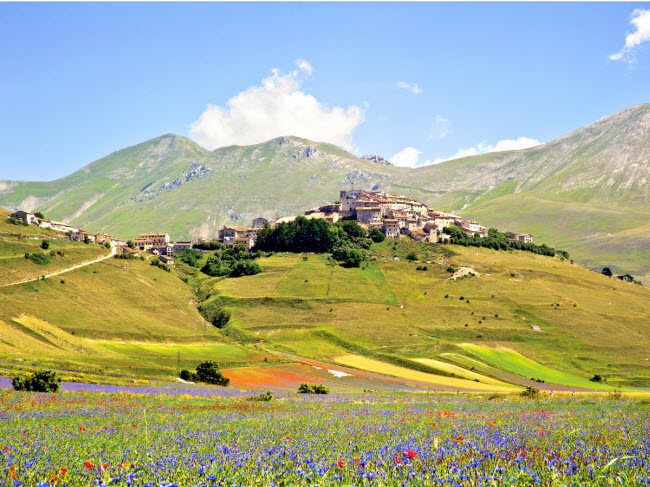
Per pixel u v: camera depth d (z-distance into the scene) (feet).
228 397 238.68
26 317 481.87
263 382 392.27
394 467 58.95
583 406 176.14
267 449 75.00
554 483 49.98
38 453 69.26
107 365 367.66
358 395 288.30
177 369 407.44
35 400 171.22
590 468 54.60
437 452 70.33
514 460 64.34
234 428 108.06
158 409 160.15
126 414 141.38
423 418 133.69
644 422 117.70
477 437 91.40
